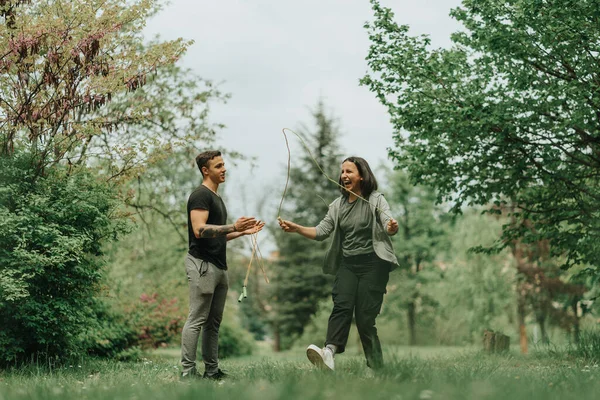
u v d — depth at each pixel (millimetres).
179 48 10500
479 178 11586
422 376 4164
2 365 8516
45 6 10312
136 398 3658
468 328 31438
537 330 27016
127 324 15625
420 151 11633
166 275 19781
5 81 9305
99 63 9641
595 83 10125
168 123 13703
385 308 36719
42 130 9273
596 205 11336
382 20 11125
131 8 10156
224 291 5938
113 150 10719
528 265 25719
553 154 10984
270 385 4062
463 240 29516
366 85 11328
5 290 7828
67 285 9125
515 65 10578
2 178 8727
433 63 10875
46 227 8461
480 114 10344
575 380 4348
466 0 10656
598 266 11523
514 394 3479
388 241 5730
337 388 3613
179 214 15148
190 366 5707
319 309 38781
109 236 9477
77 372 7266
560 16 9953
